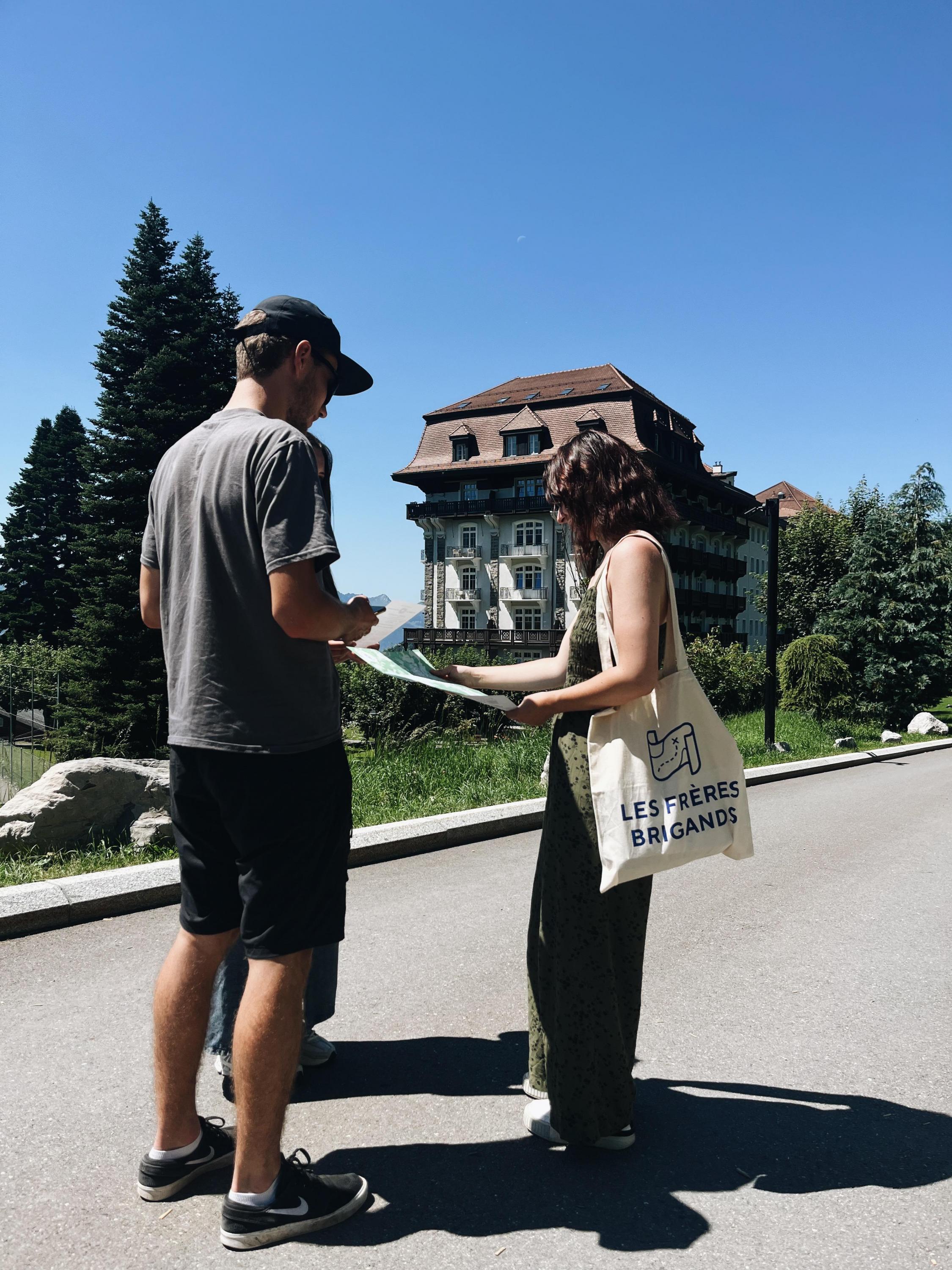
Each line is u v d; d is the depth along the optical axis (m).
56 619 48.31
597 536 2.24
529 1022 2.43
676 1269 1.78
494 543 58.97
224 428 1.92
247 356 2.05
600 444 2.26
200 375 26.52
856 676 28.00
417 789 7.98
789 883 5.52
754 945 4.16
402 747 10.54
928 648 27.45
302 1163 2.13
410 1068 2.74
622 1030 2.22
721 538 67.69
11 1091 2.53
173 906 4.37
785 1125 2.43
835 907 4.93
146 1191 2.00
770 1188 2.10
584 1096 2.17
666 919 4.62
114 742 22.16
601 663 2.12
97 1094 2.52
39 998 3.23
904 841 7.16
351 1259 1.79
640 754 2.07
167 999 1.98
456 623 60.25
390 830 6.07
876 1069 2.81
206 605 1.84
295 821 1.83
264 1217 1.82
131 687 23.41
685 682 2.12
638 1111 2.50
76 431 52.16
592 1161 2.21
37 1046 2.82
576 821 2.19
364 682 12.04
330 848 1.90
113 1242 1.84
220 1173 2.12
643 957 2.28
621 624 2.04
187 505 1.90
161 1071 1.99
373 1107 2.48
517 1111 2.47
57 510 51.41
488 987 3.47
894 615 27.80
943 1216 2.00
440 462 61.56
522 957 3.83
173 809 2.00
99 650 24.16
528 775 8.70
